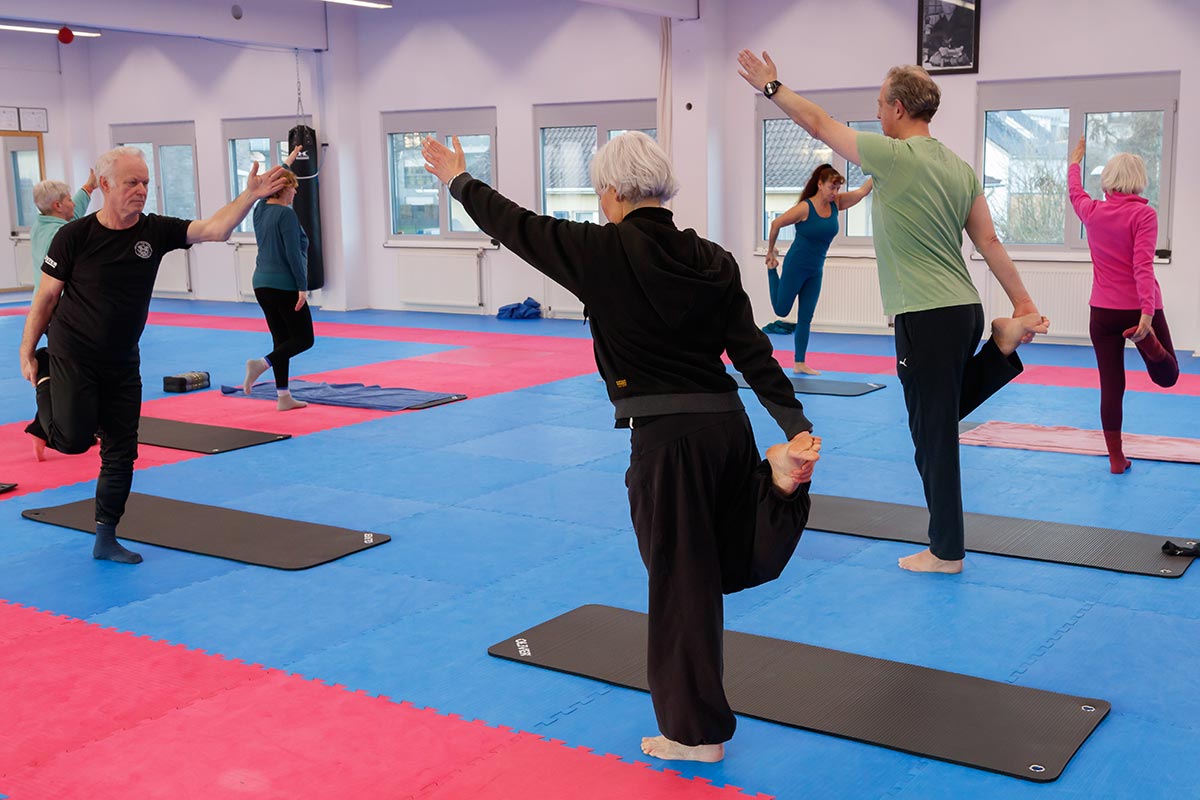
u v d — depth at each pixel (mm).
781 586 4102
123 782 2752
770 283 8578
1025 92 10258
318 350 10562
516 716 3086
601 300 2582
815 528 4789
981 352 4012
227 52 14375
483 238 13320
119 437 4422
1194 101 9523
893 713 3045
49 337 4258
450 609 3924
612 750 2883
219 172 14812
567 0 12234
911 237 3881
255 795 2682
